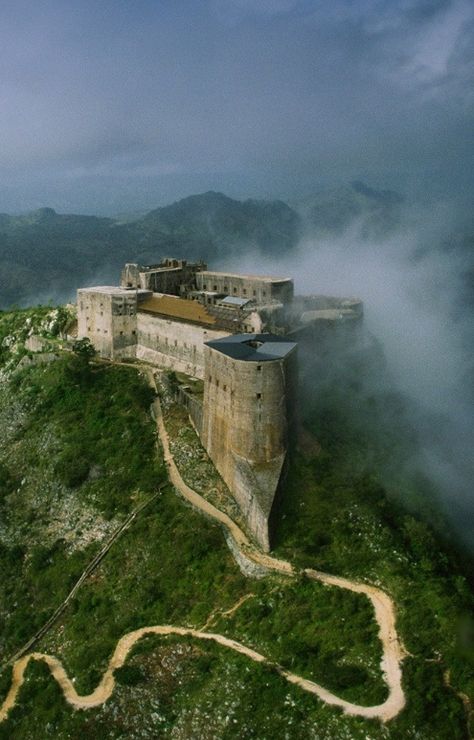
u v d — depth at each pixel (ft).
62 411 511.40
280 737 280.51
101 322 551.18
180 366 513.86
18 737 329.31
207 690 307.78
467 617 307.58
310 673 298.76
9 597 410.11
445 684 282.36
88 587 389.39
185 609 353.72
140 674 325.21
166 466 433.07
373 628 310.24
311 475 402.11
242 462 390.01
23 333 642.22
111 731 311.06
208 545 375.04
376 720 272.92
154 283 589.32
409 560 350.02
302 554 355.15
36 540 433.89
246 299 536.01
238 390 386.32
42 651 369.50
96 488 442.50
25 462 490.49
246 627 329.93
